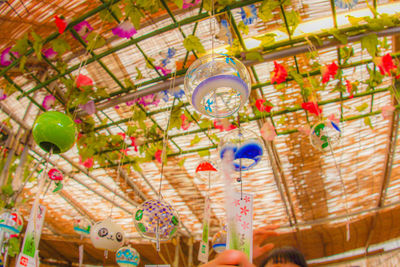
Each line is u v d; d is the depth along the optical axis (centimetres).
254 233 83
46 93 296
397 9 227
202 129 332
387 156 432
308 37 225
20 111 316
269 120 340
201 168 224
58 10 221
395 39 279
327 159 418
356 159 429
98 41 227
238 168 155
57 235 617
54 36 226
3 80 279
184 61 251
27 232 144
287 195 492
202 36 248
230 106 141
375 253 664
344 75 301
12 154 294
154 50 262
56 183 268
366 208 559
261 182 452
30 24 231
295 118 343
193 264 636
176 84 260
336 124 251
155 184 456
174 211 200
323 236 623
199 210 532
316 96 317
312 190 483
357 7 230
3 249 250
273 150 387
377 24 212
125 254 274
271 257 80
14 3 210
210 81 131
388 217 570
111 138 335
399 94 290
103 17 215
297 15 221
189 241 620
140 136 338
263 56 230
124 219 572
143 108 296
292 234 615
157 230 191
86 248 664
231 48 230
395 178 480
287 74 264
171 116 299
